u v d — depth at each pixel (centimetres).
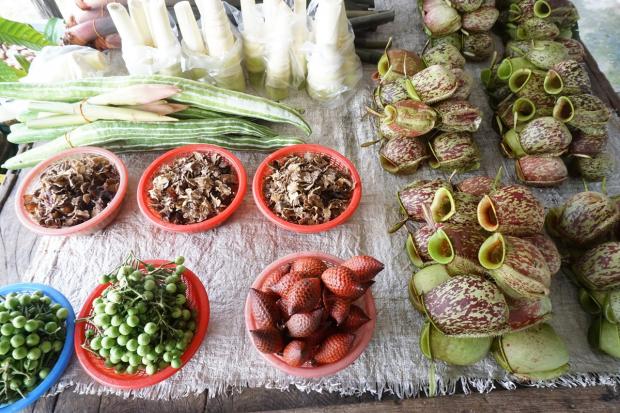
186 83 119
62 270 103
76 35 137
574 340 89
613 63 195
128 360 74
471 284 73
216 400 84
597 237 88
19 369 74
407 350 88
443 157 108
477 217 82
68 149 112
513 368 78
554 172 104
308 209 101
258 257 104
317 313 70
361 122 131
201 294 87
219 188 105
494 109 127
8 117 130
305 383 84
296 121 122
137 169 122
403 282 99
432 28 133
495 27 152
